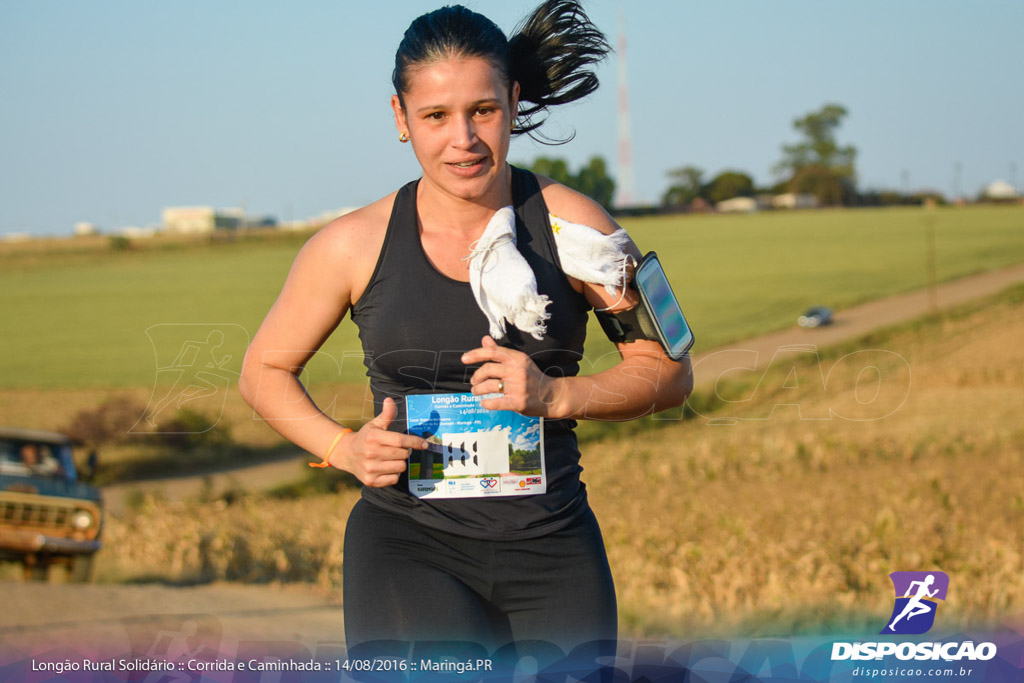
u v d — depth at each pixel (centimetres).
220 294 6600
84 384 4162
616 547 1012
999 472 1795
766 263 7375
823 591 795
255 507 1795
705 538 1106
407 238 206
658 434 2683
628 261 212
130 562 1178
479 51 193
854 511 1359
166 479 2709
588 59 229
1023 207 11131
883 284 6353
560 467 213
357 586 206
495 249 200
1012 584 719
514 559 208
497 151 198
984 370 3700
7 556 963
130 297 6644
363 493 220
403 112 212
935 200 12725
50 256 9000
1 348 5141
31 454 1038
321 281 209
